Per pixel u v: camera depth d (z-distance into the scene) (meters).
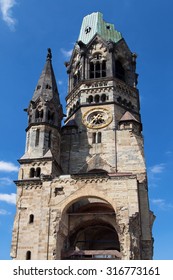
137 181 58.59
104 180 56.91
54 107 69.62
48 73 74.75
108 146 68.75
